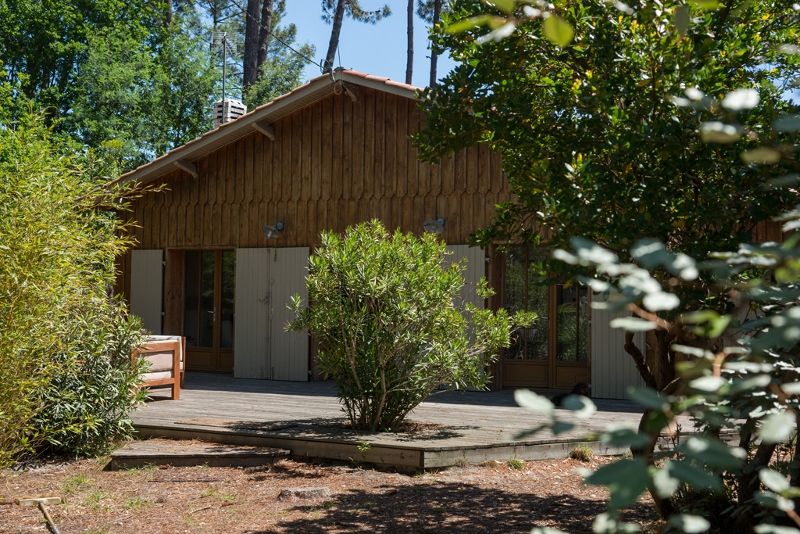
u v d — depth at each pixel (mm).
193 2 38156
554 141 4691
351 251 7660
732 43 4219
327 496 6219
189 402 10508
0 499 6082
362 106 13281
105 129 24312
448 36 5043
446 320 7738
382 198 13047
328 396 11320
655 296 1044
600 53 4367
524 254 12289
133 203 15141
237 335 14156
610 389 11469
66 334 6992
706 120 3549
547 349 12219
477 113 4844
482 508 5891
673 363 4355
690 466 923
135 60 26500
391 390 7812
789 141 3299
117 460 7344
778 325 948
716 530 4250
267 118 13664
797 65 4734
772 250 1102
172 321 14969
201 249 14766
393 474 7008
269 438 7766
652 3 4031
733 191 3723
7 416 6012
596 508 5918
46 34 25469
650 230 3699
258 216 14086
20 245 5730
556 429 989
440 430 8109
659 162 3912
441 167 12594
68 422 7316
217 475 6988
